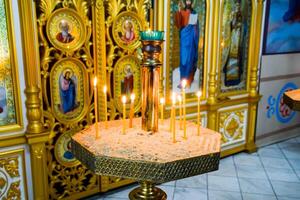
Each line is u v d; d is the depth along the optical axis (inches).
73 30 111.3
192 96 147.3
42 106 108.9
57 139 116.1
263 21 166.1
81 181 124.6
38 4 102.4
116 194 130.3
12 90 101.9
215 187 136.7
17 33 99.1
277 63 180.4
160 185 137.8
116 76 124.3
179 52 137.4
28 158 108.5
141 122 86.3
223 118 162.6
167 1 128.2
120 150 66.3
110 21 118.2
